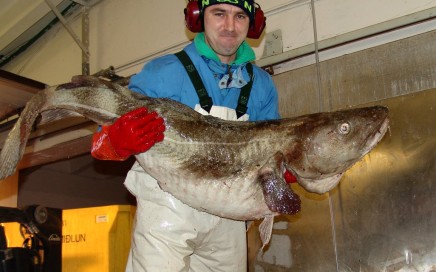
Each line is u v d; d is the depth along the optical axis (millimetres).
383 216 3070
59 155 5574
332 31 3480
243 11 2447
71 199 6828
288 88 3637
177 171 2230
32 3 5418
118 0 5113
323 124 2234
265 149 2217
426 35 3070
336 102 3385
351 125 2209
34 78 5805
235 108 2525
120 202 7453
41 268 2715
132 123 2109
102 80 2307
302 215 3426
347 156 2219
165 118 2254
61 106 2277
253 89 2615
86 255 3947
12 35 5840
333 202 3299
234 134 2252
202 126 2268
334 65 3436
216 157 2217
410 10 3154
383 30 3184
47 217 2906
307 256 3363
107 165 6809
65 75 5461
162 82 2410
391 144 3102
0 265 2488
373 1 3324
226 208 2225
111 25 5121
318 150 2211
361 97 3275
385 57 3215
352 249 3172
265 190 2137
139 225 2365
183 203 2305
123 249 3885
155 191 2355
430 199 2906
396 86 3143
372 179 3148
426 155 2959
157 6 4750
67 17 5516
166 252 2277
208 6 2447
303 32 3631
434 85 2998
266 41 3805
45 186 6574
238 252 2541
